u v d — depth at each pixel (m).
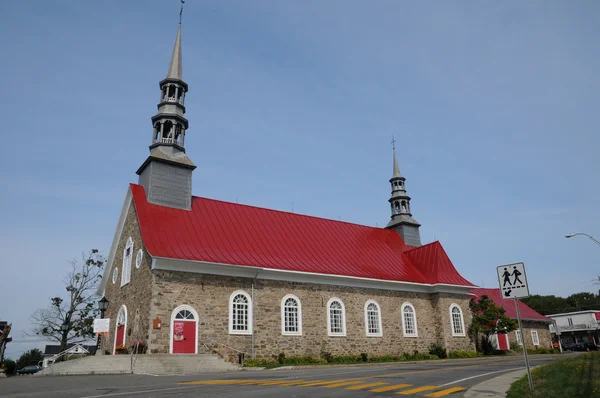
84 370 19.83
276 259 30.62
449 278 37.81
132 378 16.33
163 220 28.73
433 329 36.75
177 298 25.20
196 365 22.25
